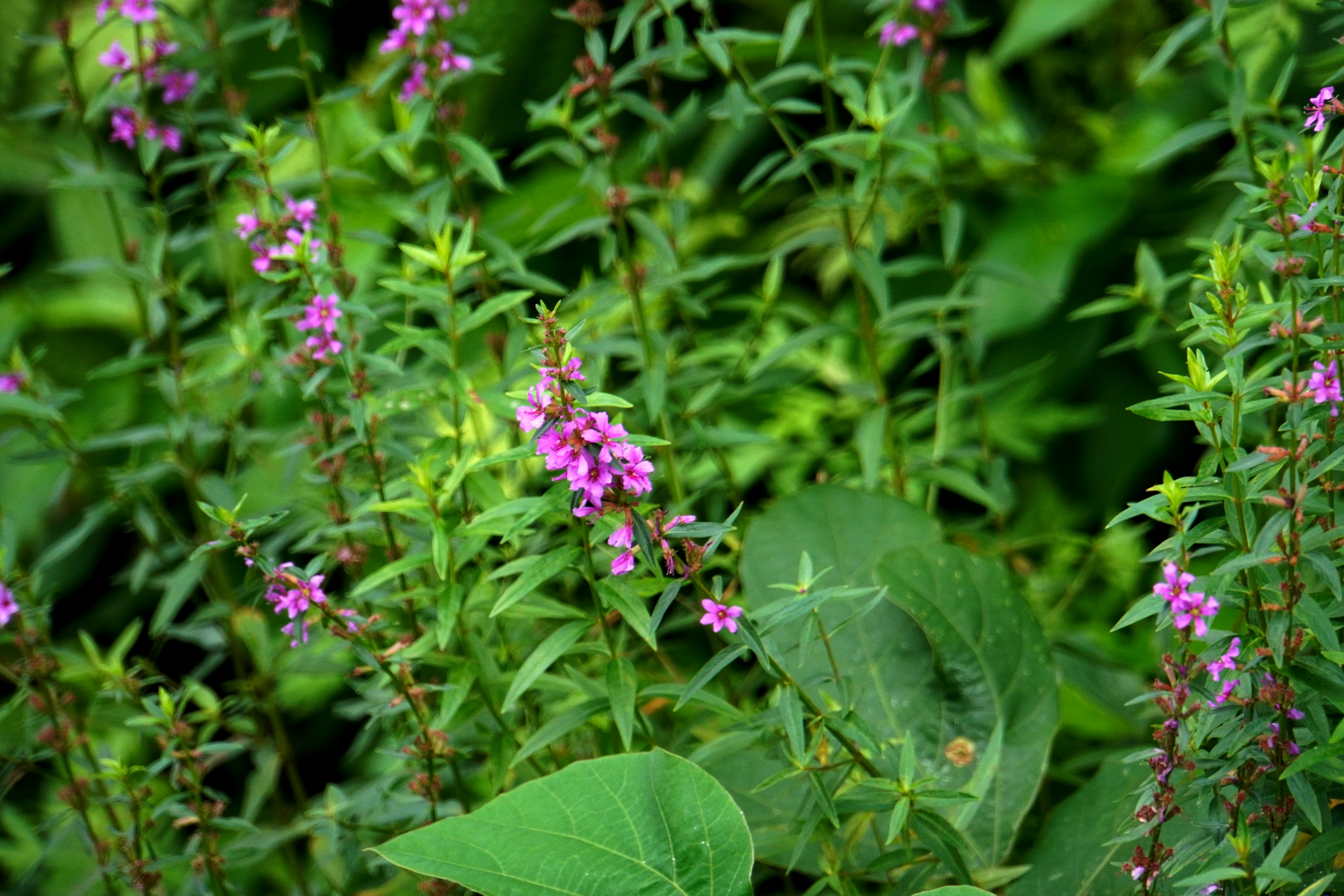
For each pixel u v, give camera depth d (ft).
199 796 6.07
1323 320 5.56
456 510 6.20
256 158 6.25
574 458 5.48
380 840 6.30
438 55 6.35
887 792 5.73
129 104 6.55
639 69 6.41
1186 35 6.15
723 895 5.70
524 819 5.74
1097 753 6.41
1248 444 6.12
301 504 6.51
